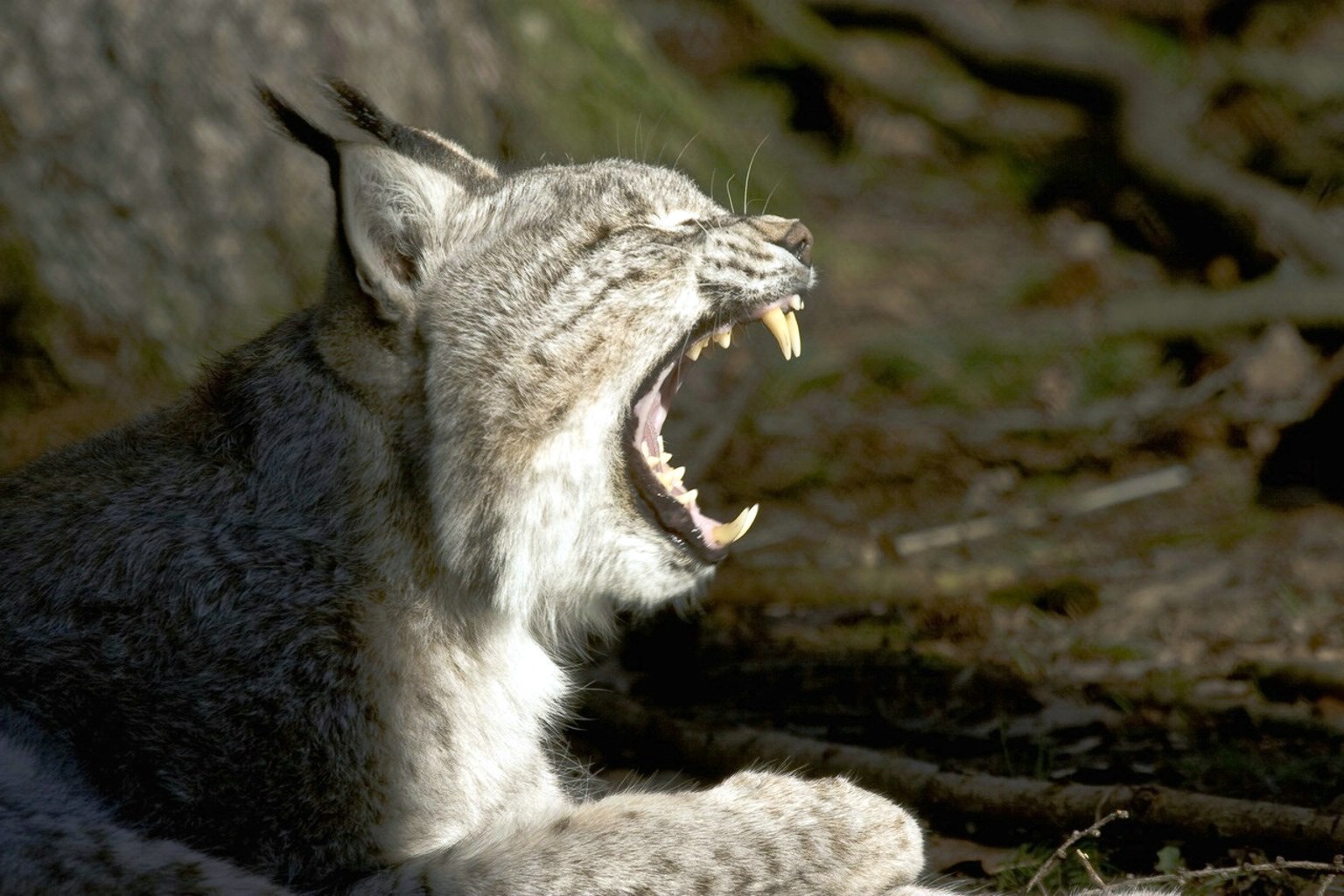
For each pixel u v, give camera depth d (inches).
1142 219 844.0
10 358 553.9
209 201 562.9
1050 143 938.7
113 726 256.5
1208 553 519.5
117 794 254.2
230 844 254.1
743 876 256.2
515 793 281.3
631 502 291.4
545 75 661.3
